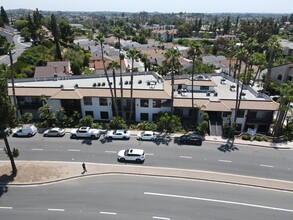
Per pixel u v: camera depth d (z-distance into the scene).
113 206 27.61
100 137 44.00
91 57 114.25
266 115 47.97
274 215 26.59
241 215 26.52
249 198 29.02
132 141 42.53
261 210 27.27
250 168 34.94
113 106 50.44
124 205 27.77
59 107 48.88
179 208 27.36
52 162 35.84
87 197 28.95
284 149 40.69
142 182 31.58
